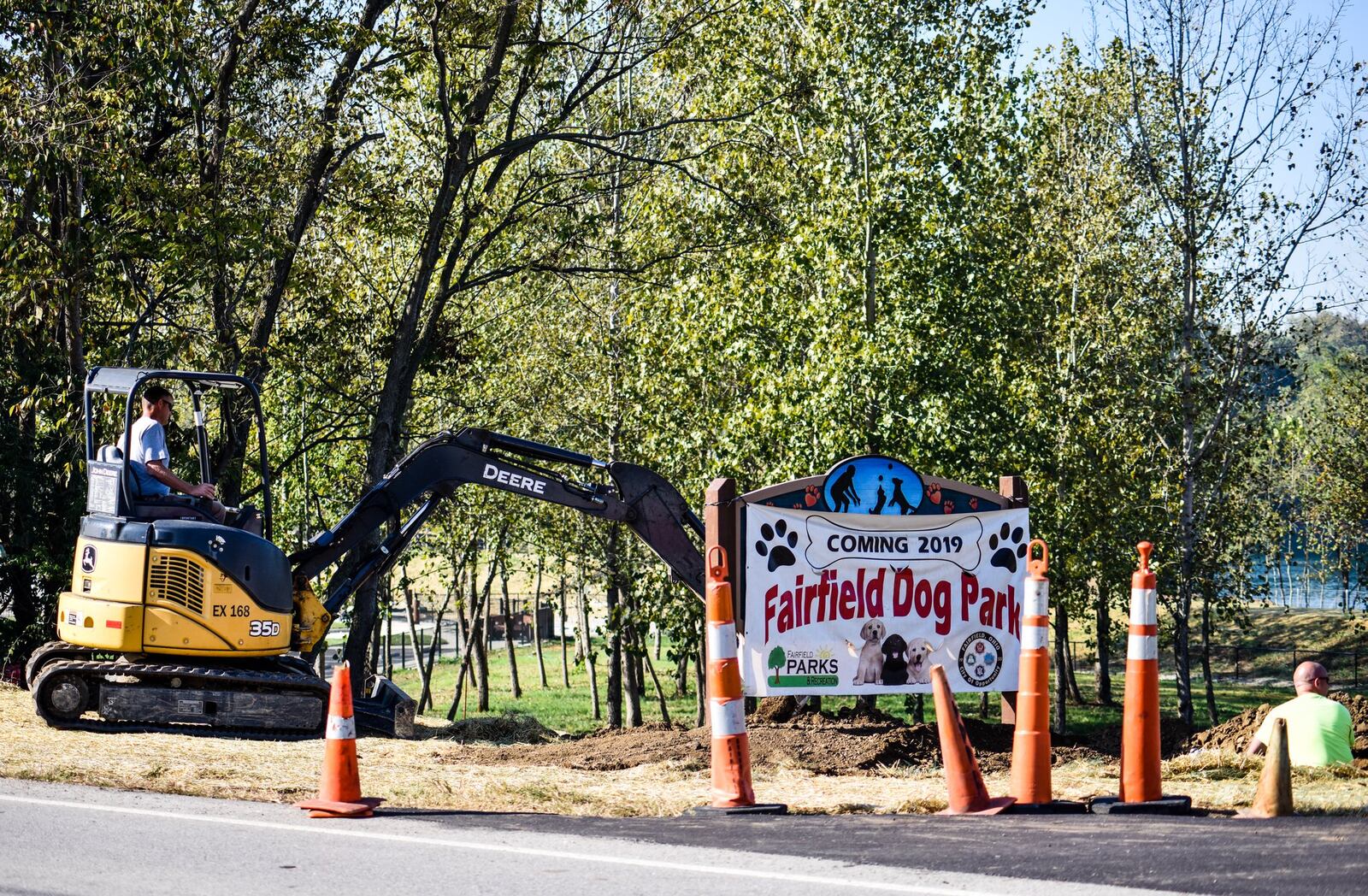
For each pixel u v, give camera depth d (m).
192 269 17.70
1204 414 32.50
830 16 24.67
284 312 24.59
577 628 55.53
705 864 5.86
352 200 22.34
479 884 5.48
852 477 11.70
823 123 24.89
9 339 18.64
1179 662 30.92
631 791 8.68
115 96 16.47
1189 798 7.57
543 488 13.02
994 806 7.46
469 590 50.41
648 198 27.70
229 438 20.56
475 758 10.41
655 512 13.16
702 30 25.45
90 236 16.89
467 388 33.75
